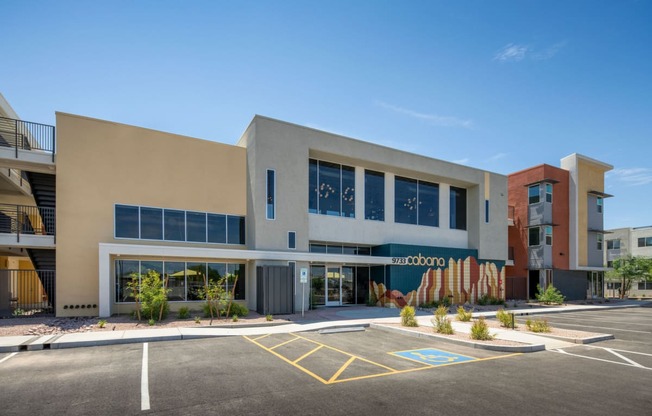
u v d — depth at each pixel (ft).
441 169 86.48
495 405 20.74
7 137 64.75
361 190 77.66
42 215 58.80
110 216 55.06
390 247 74.95
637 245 168.76
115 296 53.21
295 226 65.77
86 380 24.82
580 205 114.62
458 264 85.66
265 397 21.70
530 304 92.84
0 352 32.91
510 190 117.19
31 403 20.66
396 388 23.53
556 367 29.27
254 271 61.11
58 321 46.85
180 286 57.67
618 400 21.84
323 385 24.03
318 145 70.18
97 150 55.21
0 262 71.10
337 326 48.06
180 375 26.04
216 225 63.31
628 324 57.72
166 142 60.39
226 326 46.52
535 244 108.88
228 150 65.62
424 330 44.42
